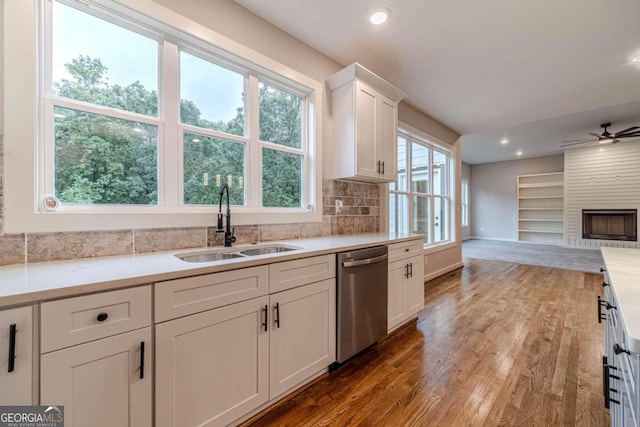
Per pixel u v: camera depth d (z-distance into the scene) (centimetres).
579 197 755
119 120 160
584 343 233
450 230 533
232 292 135
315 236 259
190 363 120
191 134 188
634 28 229
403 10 210
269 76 231
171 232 173
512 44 252
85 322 96
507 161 962
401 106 379
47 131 138
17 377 85
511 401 163
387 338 244
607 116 498
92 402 97
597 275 468
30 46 130
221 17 193
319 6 205
